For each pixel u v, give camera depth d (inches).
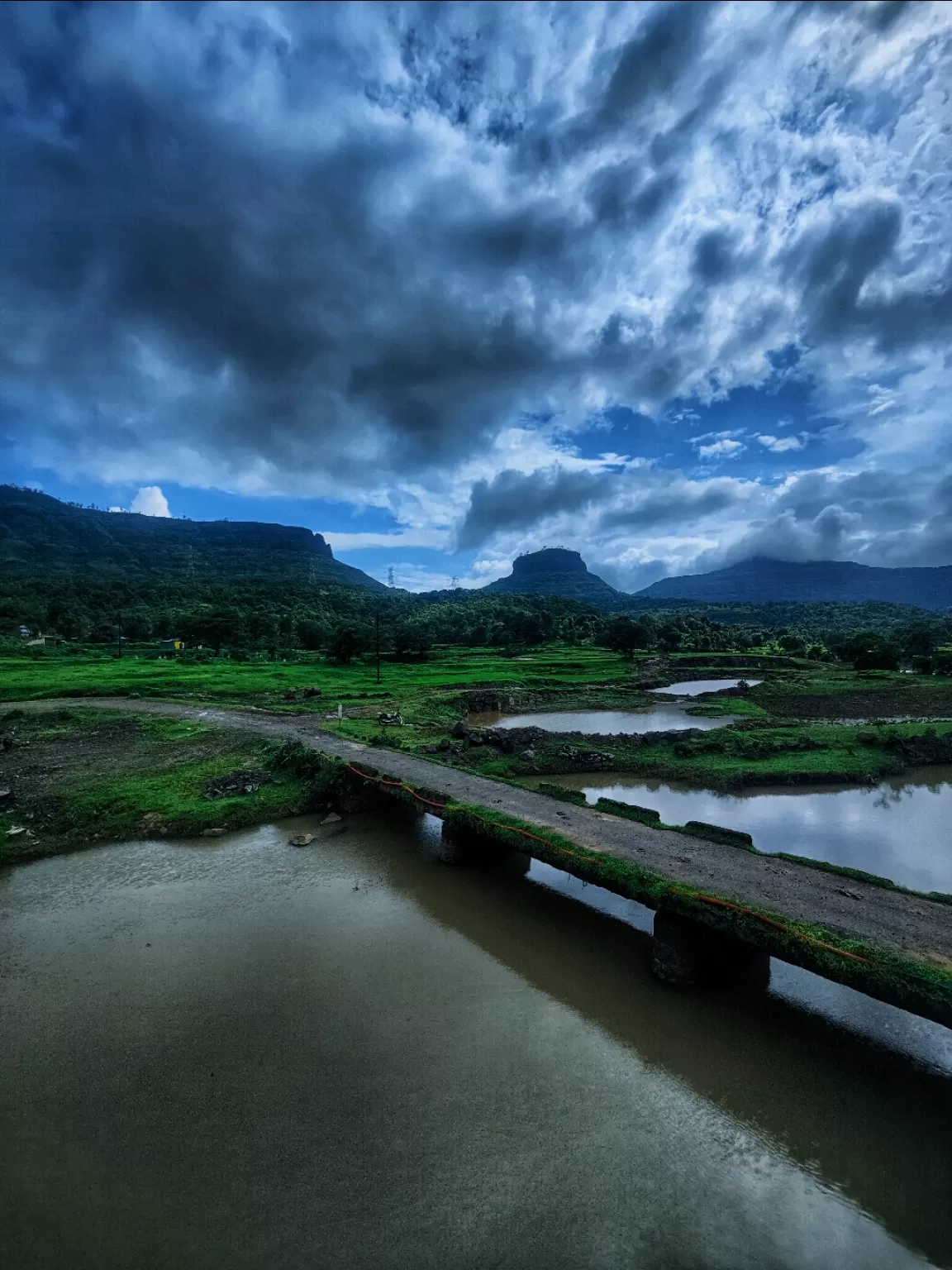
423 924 719.1
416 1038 525.0
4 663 2763.3
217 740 1432.1
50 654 3265.3
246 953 656.4
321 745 1336.1
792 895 602.9
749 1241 358.9
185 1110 450.9
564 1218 371.9
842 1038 528.7
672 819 1114.1
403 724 1715.1
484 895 792.9
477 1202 380.8
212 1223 370.6
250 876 845.8
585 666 3644.2
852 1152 415.8
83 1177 398.9
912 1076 486.0
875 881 632.4
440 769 1118.4
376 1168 403.2
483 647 5039.4
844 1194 386.9
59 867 874.8
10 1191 390.0
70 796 1090.1
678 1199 383.6
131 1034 533.0
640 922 732.0
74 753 1352.1
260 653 3912.4
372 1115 445.1
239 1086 472.4
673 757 1471.5
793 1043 522.3
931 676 3250.5
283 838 979.3
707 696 2758.4
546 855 727.1
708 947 597.9
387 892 799.1
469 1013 557.6
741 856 703.1
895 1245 356.5
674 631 5123.0
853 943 507.5
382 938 687.7
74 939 687.1
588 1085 473.1
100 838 967.6
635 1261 348.5
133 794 1104.8
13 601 4781.0
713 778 1328.7
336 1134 429.4
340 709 1685.5
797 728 1838.1
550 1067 491.8
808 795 1263.5
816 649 4436.5
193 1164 408.2
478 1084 473.1
